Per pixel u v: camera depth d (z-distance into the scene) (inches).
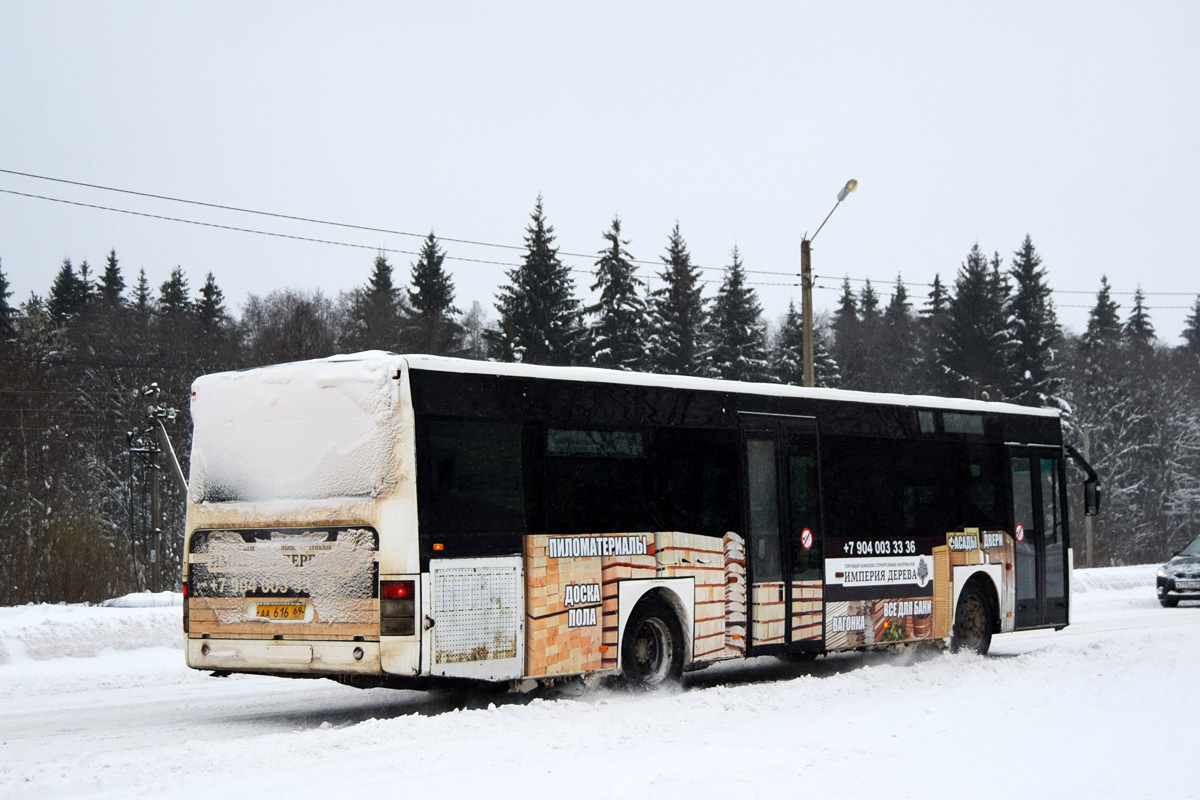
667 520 504.7
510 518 444.5
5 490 1455.5
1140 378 2989.7
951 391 2952.8
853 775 322.7
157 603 842.2
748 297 2709.2
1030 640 806.5
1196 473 2861.7
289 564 433.1
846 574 583.5
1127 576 1429.6
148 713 496.1
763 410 555.5
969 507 655.8
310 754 355.6
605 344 2529.5
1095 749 362.6
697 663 512.1
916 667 585.0
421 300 2974.9
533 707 438.9
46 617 711.1
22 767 346.6
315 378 437.7
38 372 2203.5
